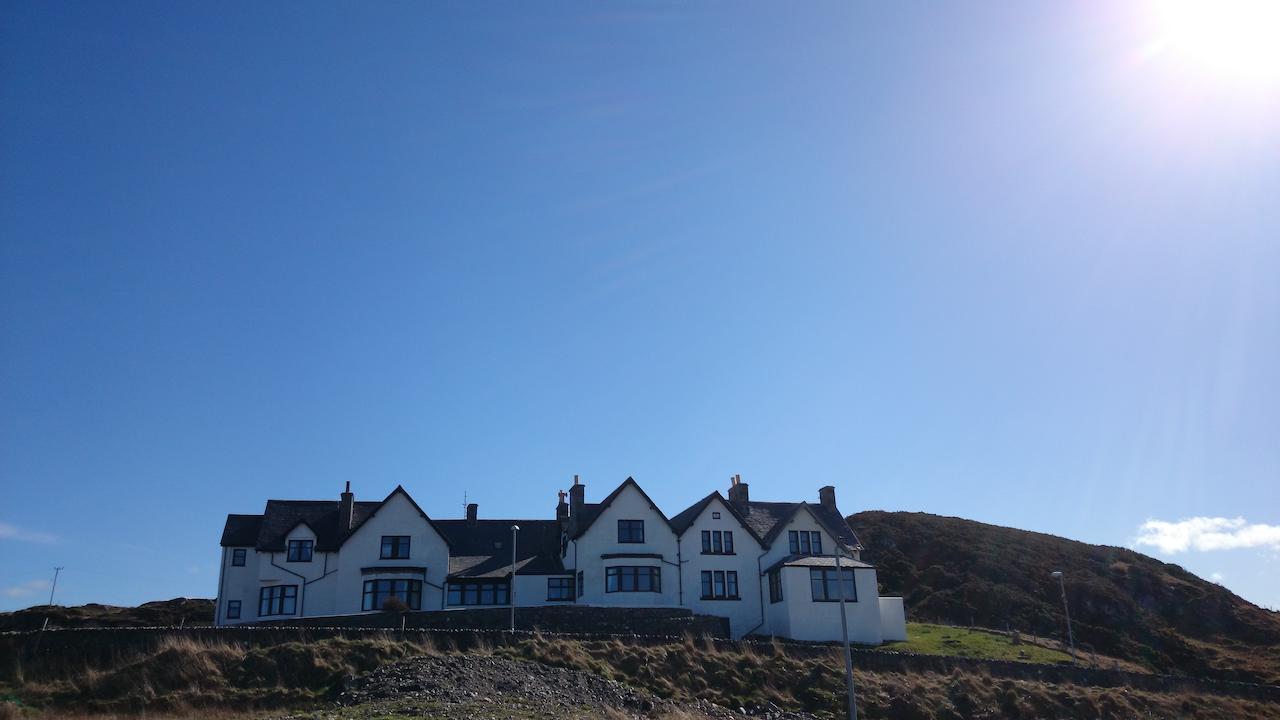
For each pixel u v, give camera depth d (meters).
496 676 40.94
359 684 39.84
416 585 61.34
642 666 46.69
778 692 46.91
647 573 60.78
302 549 61.69
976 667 53.19
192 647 42.22
